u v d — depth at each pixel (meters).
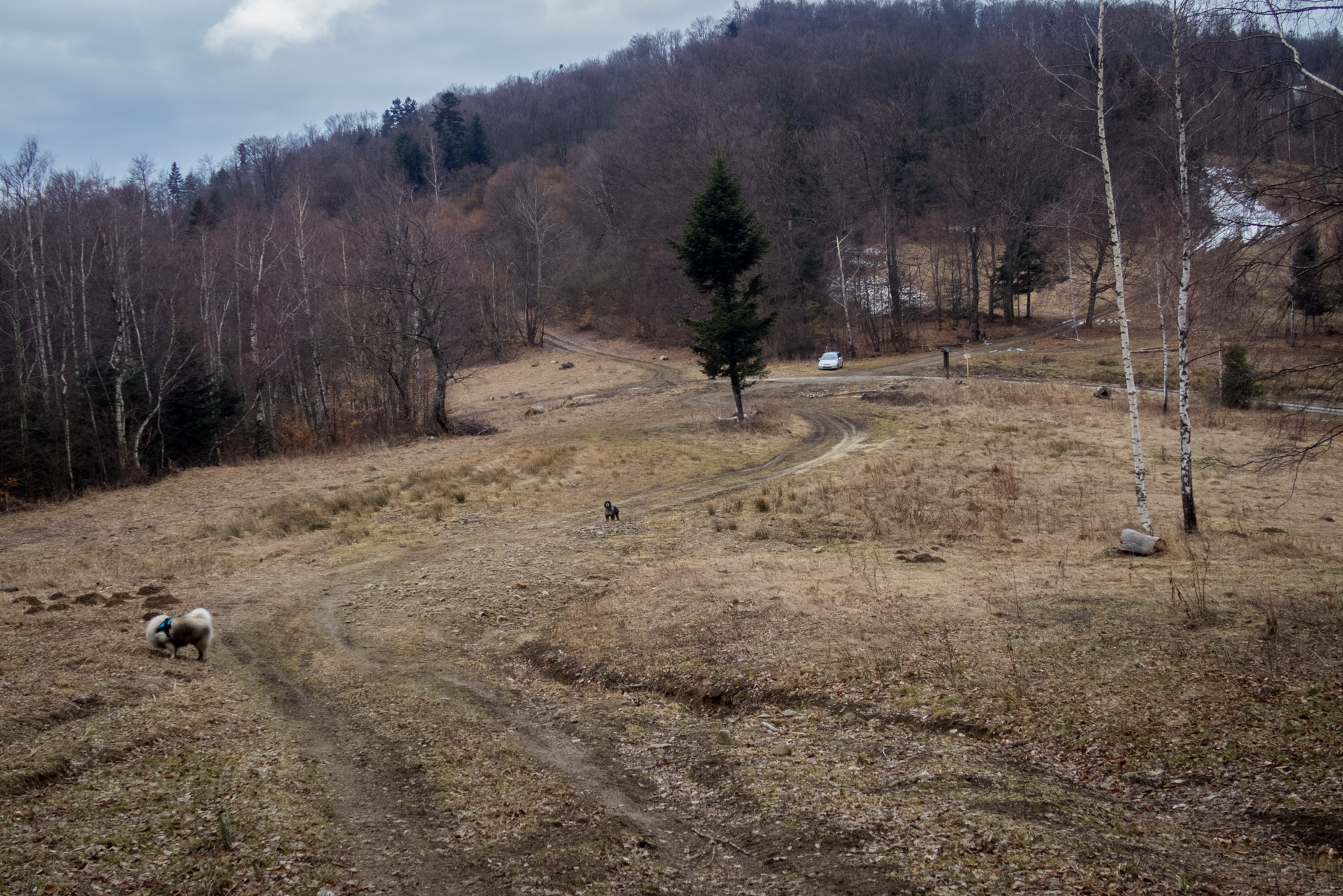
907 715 9.80
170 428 42.31
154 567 20.31
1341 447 29.56
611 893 6.60
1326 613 10.77
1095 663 10.27
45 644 12.88
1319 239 10.44
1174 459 28.89
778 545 20.22
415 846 7.50
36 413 38.41
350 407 52.44
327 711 11.23
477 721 10.72
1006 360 56.88
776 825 7.62
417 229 47.25
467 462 33.75
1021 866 6.46
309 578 19.31
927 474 27.67
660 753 9.64
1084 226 19.31
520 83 161.00
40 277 40.62
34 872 6.64
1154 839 6.82
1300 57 10.27
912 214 86.00
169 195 76.81
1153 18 17.05
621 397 56.59
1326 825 6.64
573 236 104.31
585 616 15.07
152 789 8.34
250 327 52.84
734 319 36.16
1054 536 20.05
